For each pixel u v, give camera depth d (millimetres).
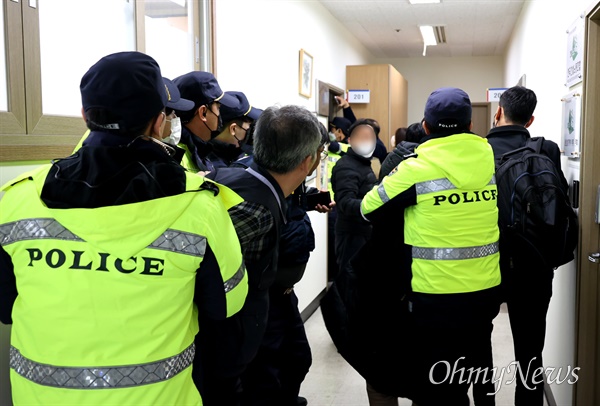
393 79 6984
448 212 1944
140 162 1027
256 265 1480
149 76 1084
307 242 2008
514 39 6457
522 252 2176
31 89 1586
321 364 3471
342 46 6512
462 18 6113
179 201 1039
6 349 1507
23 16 1554
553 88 3219
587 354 2289
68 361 979
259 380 1996
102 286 980
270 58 3688
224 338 1333
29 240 1005
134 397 988
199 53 2670
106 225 976
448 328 1986
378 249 2195
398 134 4828
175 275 1028
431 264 1970
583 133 2258
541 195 2125
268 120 1527
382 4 5473
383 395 2318
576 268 2359
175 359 1048
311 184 4395
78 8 1820
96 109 1050
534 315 2250
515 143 2383
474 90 9273
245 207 1435
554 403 2863
